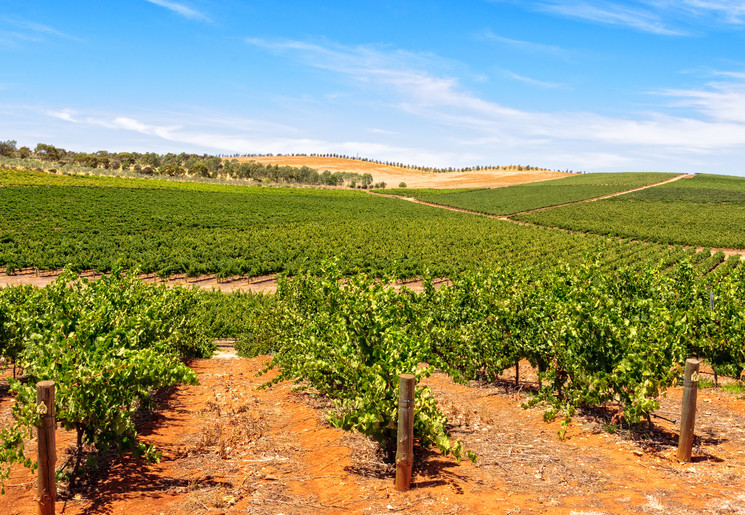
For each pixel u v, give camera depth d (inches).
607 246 1878.7
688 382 222.5
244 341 682.2
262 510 179.5
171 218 2294.5
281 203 3161.9
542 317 360.2
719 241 1980.8
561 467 217.5
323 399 358.9
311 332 351.6
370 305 256.4
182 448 254.5
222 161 7485.2
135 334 285.0
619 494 186.5
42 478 172.4
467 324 440.5
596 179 5236.2
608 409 318.3
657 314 336.5
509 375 463.5
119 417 213.2
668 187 4092.0
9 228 1834.4
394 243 1962.4
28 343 245.4
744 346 393.4
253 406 353.7
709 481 200.8
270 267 1551.4
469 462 226.5
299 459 236.2
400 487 194.4
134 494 195.9
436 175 6845.5
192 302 633.0
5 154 4598.9
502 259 1665.8
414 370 228.2
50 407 173.2
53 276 1434.5
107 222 2106.3
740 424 282.0
